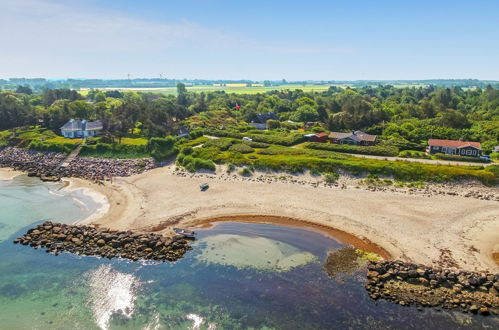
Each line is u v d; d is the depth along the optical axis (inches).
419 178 2869.1
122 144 4087.1
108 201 2736.2
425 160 3570.4
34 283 1717.5
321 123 5816.9
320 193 2743.6
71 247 2017.7
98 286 1688.0
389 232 2121.1
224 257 1900.8
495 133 4409.5
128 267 1824.6
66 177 3427.7
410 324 1402.6
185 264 1841.8
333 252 1927.9
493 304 1485.0
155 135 4495.6
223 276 1738.4
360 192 2741.1
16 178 3469.5
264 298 1574.8
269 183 2982.3
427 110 6023.6
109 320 1475.1
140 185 3065.9
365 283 1652.3
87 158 3895.2
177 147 4052.7
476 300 1508.4
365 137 4343.0
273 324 1430.9
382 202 2544.3
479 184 2758.4
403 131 4660.4
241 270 1782.7
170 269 1802.4
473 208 2413.9
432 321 1413.6
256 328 1414.9
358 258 1860.2
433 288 1581.0
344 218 2322.8
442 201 2532.0
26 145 4411.9
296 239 2082.9
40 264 1870.1
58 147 4158.5
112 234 2107.5
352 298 1553.9
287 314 1477.6
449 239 2025.1
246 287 1652.3
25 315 1510.8
